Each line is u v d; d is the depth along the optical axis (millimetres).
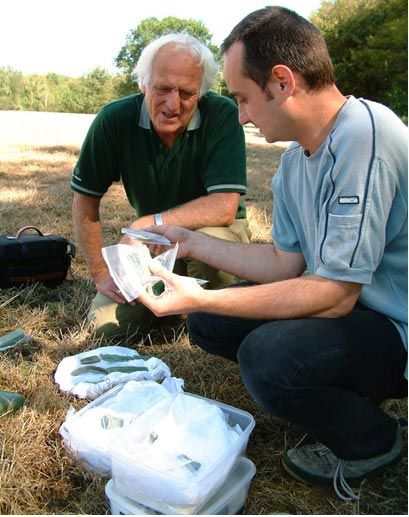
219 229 2354
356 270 1396
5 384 1981
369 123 1352
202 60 2160
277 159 8273
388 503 1519
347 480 1571
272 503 1528
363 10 18422
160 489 1341
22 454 1602
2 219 3881
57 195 4871
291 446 1728
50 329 2428
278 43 1359
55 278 2877
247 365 1505
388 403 1921
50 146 9055
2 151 8125
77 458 1596
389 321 1509
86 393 1915
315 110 1426
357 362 1445
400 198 1401
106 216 4305
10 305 2639
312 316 1487
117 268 1600
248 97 1451
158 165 2393
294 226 1767
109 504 1483
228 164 2336
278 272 1827
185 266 2467
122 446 1428
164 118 2186
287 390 1430
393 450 1581
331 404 1450
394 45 17078
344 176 1361
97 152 2332
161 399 1728
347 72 17797
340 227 1380
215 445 1436
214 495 1418
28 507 1471
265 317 1508
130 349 2188
